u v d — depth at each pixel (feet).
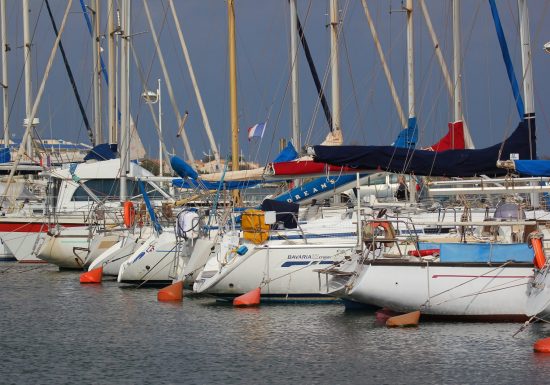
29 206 272.51
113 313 151.84
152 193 250.78
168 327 137.59
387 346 119.85
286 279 157.17
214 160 260.21
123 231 211.82
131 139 257.34
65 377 107.14
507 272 132.05
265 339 126.52
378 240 136.67
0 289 186.29
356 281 134.62
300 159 177.99
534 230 138.51
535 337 123.65
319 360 112.98
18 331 136.15
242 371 108.37
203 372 108.27
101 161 255.70
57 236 223.51
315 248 156.97
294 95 236.43
